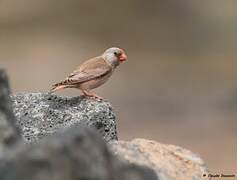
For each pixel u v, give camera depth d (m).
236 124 24.92
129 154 6.02
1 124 5.32
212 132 24.08
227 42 38.28
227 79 31.47
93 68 8.94
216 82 31.00
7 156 4.80
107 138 8.16
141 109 27.47
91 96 8.68
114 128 8.27
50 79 32.12
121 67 33.28
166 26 39.56
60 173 4.74
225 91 29.44
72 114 8.18
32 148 4.81
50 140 4.90
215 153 21.61
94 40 38.16
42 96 8.48
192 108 27.41
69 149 4.82
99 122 8.15
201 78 31.77
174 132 24.31
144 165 5.85
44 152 4.77
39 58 34.34
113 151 6.03
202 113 26.67
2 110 5.39
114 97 29.00
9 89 5.61
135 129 25.02
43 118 8.07
